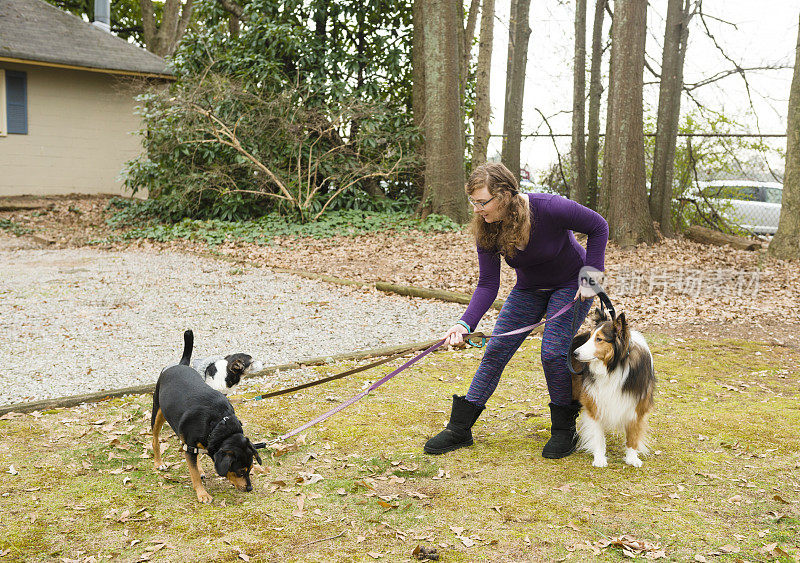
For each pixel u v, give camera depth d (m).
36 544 3.09
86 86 18.72
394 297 9.04
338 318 7.88
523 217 3.68
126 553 3.02
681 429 4.62
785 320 8.18
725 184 14.95
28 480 3.75
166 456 4.16
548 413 4.96
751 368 6.20
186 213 15.10
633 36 12.81
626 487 3.71
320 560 2.97
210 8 16.30
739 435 4.50
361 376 5.84
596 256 3.83
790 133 12.23
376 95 15.63
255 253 11.96
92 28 19.50
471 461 4.09
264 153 14.39
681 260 12.15
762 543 3.10
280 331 7.30
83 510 3.43
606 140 14.09
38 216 16.12
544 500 3.55
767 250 12.66
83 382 5.50
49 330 7.15
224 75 14.64
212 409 3.50
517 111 16.83
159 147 14.73
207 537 3.17
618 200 13.41
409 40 16.38
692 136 14.41
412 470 3.94
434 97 14.28
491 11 16.47
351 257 11.71
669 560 2.96
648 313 8.48
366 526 3.28
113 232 14.54
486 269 4.09
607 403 3.87
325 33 15.95
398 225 14.02
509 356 4.18
